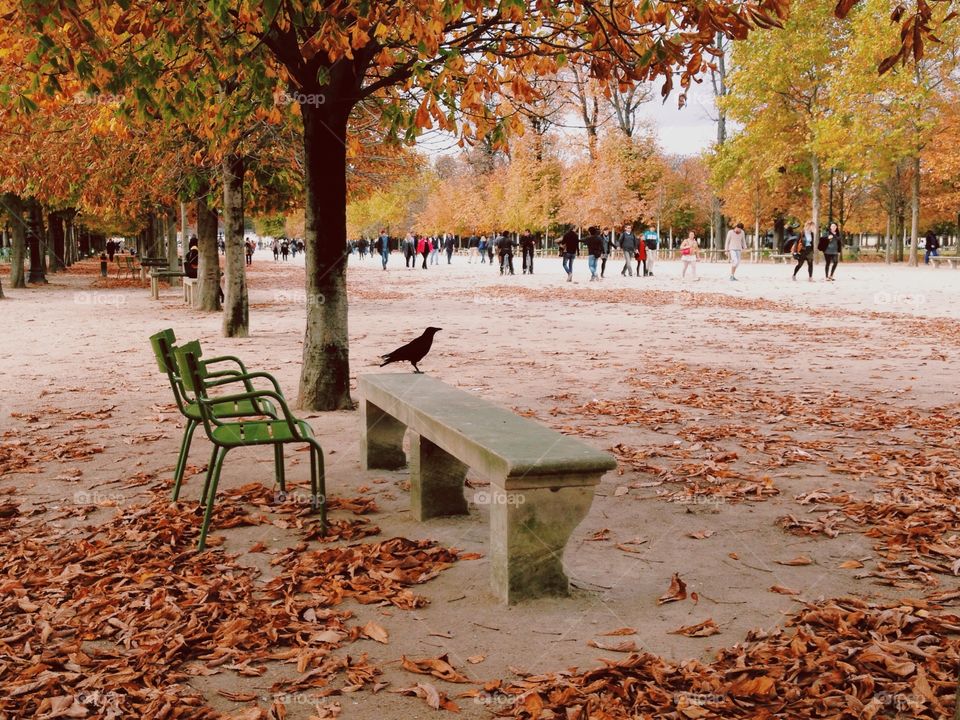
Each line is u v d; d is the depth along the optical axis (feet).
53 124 57.16
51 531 17.95
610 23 21.94
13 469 23.08
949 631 12.53
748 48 164.45
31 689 11.23
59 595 14.42
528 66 25.94
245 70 25.70
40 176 61.62
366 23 20.44
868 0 138.62
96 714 10.62
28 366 42.75
